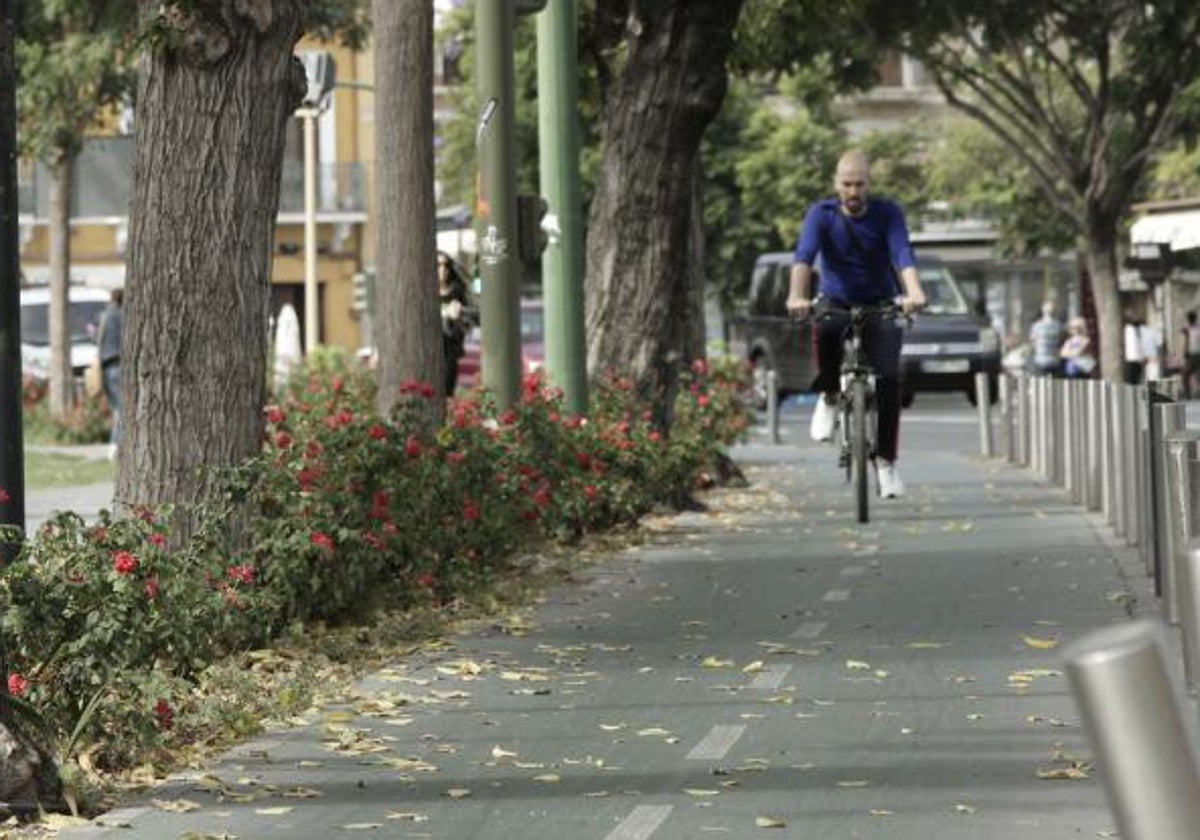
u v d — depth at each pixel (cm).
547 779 888
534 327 5059
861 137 7006
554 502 1825
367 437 1434
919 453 3622
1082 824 788
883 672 1159
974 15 4131
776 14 2752
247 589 1207
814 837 774
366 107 7562
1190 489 1068
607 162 2283
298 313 7575
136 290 1247
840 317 1934
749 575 1655
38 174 4791
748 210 6975
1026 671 1155
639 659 1230
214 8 1206
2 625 867
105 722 922
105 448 4203
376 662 1231
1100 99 4272
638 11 2258
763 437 4203
